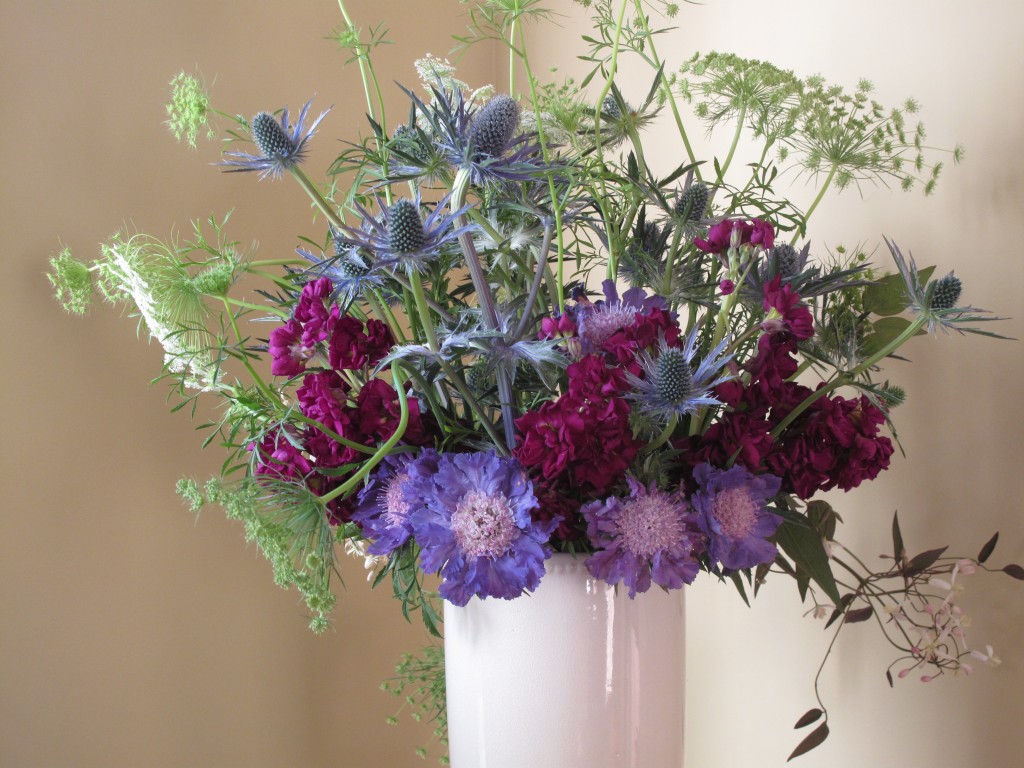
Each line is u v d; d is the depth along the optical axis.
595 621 0.85
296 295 1.07
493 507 0.80
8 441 1.39
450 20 1.88
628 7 1.62
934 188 1.14
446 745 1.83
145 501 1.51
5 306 1.39
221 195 1.60
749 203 1.10
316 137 1.70
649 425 0.83
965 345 1.11
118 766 1.48
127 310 1.49
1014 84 1.05
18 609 1.40
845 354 0.97
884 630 1.10
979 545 1.09
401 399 0.84
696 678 1.50
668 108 1.57
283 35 1.67
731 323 1.01
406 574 0.94
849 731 1.25
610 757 0.86
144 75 1.52
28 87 1.41
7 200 1.39
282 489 0.89
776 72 1.04
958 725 1.11
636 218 1.12
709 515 0.80
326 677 1.70
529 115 1.09
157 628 1.52
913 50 1.17
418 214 0.84
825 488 0.91
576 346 0.83
